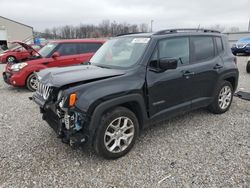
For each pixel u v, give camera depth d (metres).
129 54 3.78
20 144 3.69
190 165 3.09
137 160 3.24
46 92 3.40
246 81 8.25
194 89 4.17
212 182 2.75
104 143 3.10
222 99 4.85
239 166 3.04
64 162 3.20
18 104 5.88
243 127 4.24
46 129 4.25
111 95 3.05
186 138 3.85
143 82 3.40
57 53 7.28
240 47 17.47
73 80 3.05
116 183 2.78
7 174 2.94
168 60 3.40
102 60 4.17
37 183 2.78
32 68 7.24
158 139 3.82
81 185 2.75
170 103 3.83
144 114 3.47
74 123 2.97
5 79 7.66
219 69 4.55
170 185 2.72
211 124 4.39
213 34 4.67
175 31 4.09
